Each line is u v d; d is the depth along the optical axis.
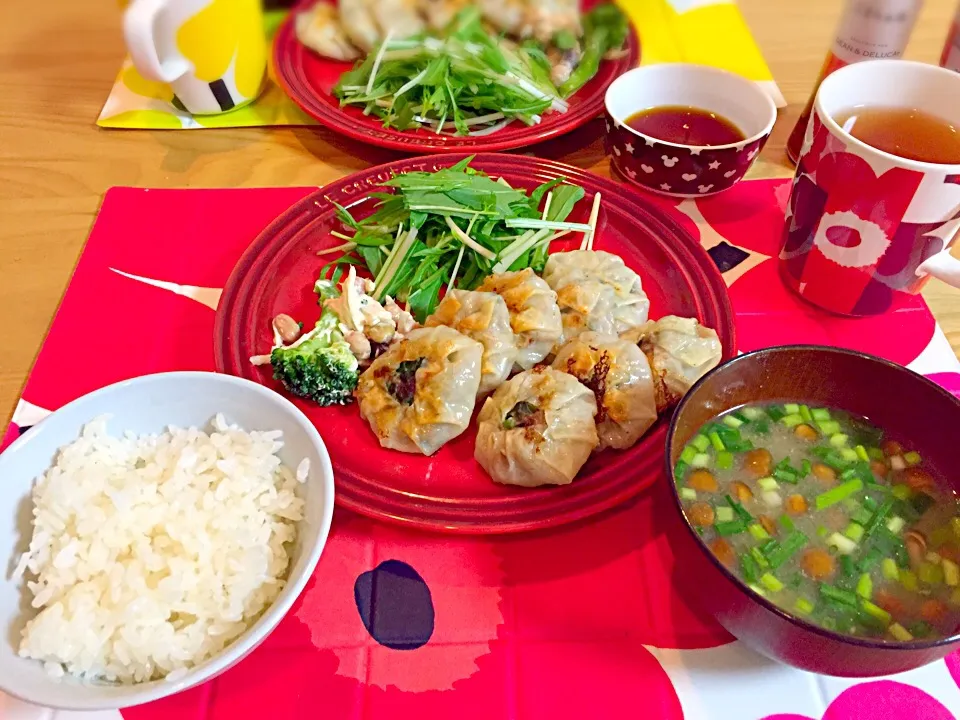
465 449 0.30
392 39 0.45
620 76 0.41
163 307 0.35
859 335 0.33
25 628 0.22
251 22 0.44
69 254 0.38
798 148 0.41
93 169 0.42
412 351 0.30
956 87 0.31
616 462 0.28
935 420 0.24
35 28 0.51
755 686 0.23
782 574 0.23
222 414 0.27
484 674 0.24
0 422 0.31
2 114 0.45
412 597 0.26
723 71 0.40
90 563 0.23
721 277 0.34
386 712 0.23
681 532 0.22
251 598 0.23
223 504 0.25
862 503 0.24
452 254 0.37
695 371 0.30
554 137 0.42
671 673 0.24
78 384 0.32
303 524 0.25
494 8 0.46
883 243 0.30
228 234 0.38
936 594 0.22
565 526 0.27
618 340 0.30
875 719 0.23
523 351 0.32
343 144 0.44
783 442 0.26
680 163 0.37
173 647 0.22
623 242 0.37
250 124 0.44
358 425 0.30
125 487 0.25
